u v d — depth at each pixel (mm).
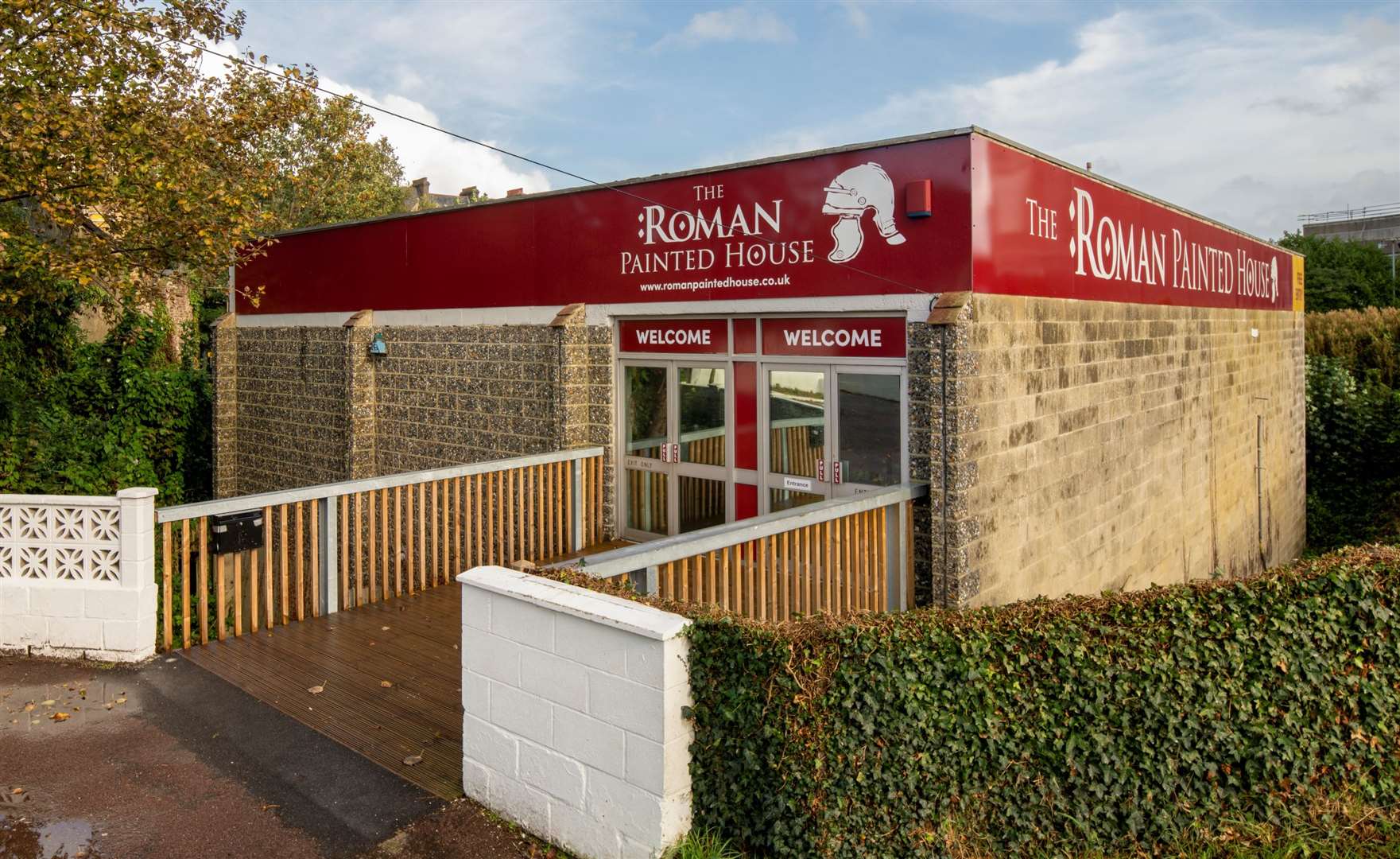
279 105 13531
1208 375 13531
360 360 12523
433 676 6223
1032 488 8414
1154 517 11430
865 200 7934
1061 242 8883
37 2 10445
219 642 6867
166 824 4387
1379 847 4770
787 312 8523
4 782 4758
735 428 9109
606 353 10055
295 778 4848
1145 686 4559
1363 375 28938
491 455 11156
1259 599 4930
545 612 4297
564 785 4254
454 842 4316
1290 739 4883
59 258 10805
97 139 10656
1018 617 4512
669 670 3914
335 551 7598
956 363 7215
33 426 14820
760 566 6086
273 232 14117
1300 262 20172
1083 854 4395
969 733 4180
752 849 4008
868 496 6957
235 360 15195
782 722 3855
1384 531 20094
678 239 9297
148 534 6449
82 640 6430
